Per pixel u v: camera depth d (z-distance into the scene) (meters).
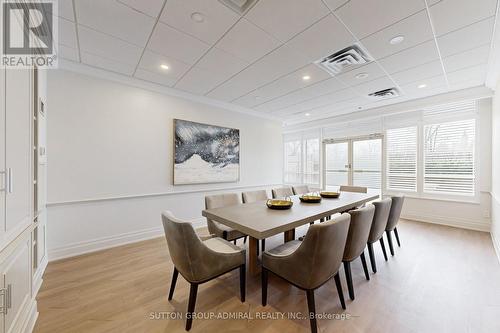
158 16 1.83
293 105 4.50
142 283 2.08
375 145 4.93
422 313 1.63
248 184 4.95
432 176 4.09
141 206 3.30
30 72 1.52
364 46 2.28
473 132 3.67
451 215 3.88
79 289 1.97
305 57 2.52
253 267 2.21
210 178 4.14
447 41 2.18
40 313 1.64
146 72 2.94
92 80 2.83
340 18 1.85
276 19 1.86
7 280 1.15
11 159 1.21
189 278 1.54
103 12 1.77
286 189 3.65
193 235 1.50
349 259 1.80
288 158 6.91
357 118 5.00
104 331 1.47
